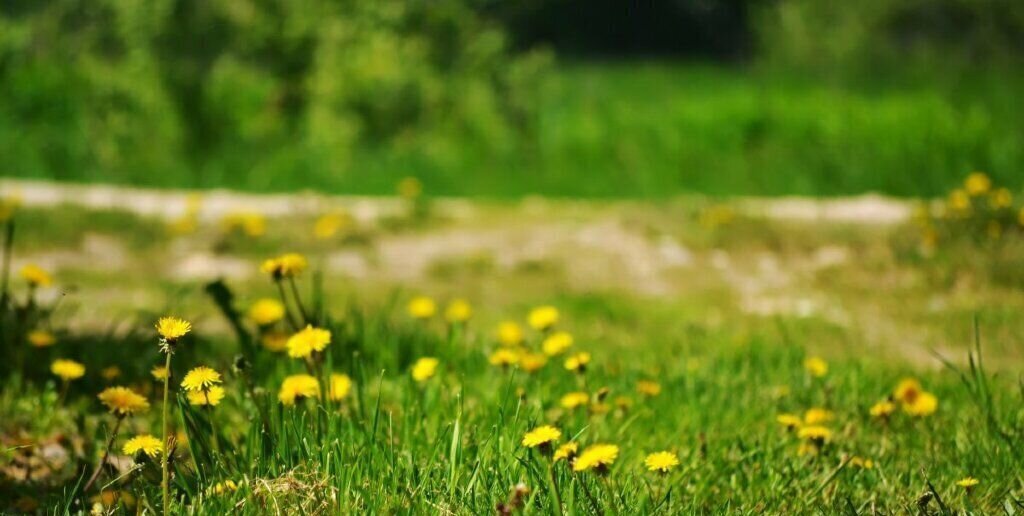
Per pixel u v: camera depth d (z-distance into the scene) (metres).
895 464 3.90
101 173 13.87
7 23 15.62
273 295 7.65
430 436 3.81
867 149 13.88
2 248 8.86
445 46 15.66
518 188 13.60
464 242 9.88
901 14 21.03
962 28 20.84
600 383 4.81
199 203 11.23
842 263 8.64
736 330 6.81
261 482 3.16
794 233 9.60
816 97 17.17
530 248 9.56
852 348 6.36
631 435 4.08
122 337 5.91
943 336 6.62
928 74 19.75
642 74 26.34
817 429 3.85
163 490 3.01
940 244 8.60
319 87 14.73
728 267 8.97
